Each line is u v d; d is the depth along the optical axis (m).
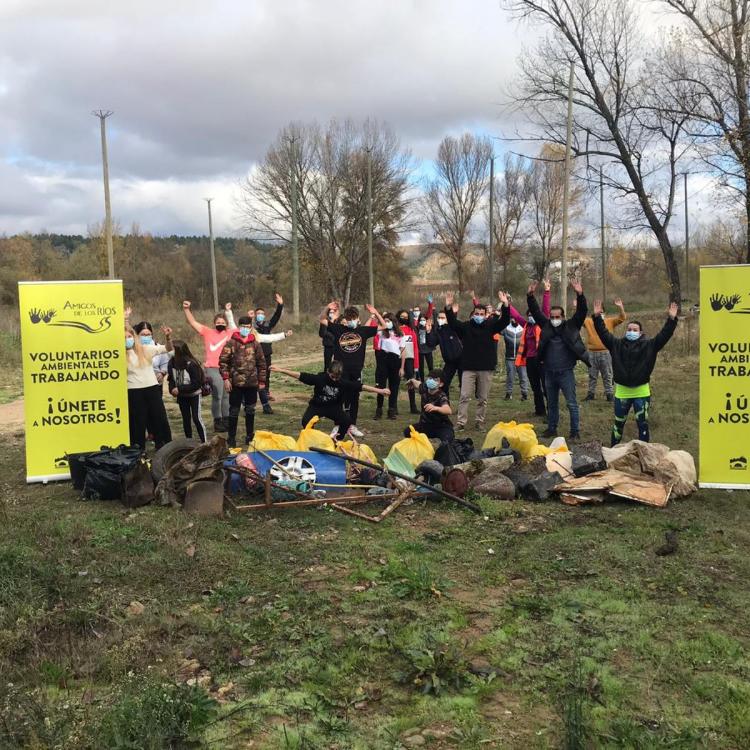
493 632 4.72
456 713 3.79
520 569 5.88
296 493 7.29
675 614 5.00
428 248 67.50
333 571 5.79
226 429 11.76
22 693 3.82
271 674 4.16
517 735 3.62
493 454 8.70
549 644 4.56
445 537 6.65
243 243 68.56
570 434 11.20
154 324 36.22
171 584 5.43
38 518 6.93
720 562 6.03
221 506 7.09
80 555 5.85
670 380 17.12
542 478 7.91
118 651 4.35
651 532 6.80
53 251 63.38
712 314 8.45
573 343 10.88
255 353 10.54
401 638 4.59
